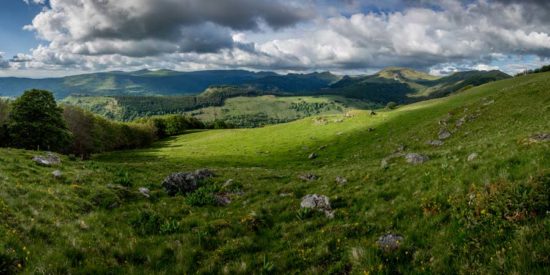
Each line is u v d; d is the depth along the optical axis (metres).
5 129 69.44
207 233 12.02
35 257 8.77
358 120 96.88
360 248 8.87
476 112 49.06
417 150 45.81
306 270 8.77
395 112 99.38
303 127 106.19
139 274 9.05
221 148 93.19
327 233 10.94
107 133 114.94
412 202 11.76
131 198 17.34
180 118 199.88
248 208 16.09
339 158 61.19
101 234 11.62
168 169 33.78
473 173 12.02
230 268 9.38
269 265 9.34
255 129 128.12
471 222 8.77
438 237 8.75
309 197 14.95
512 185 9.50
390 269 7.89
